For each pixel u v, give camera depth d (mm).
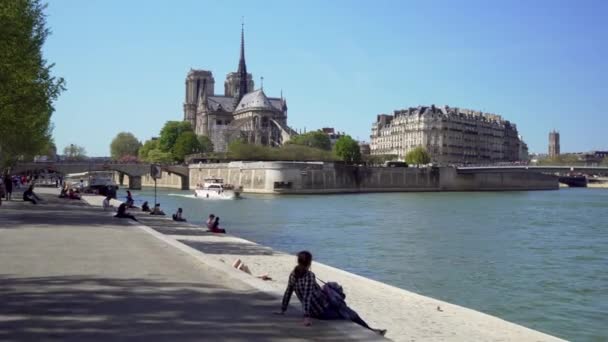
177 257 23703
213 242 40688
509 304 28406
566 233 62969
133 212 65688
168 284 17969
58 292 16500
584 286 33000
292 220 78500
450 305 22641
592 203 126875
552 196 169375
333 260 42094
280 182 169375
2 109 44500
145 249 26062
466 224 73500
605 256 45219
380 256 44312
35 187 126062
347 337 12672
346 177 188250
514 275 36375
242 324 13539
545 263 41469
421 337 16969
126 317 13891
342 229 66250
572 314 26547
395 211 97625
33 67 46219
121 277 18969
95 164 187000
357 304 21969
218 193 142375
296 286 14266
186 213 91125
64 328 12812
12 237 29719
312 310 14180
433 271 37625
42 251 24719
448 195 173000
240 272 20297
